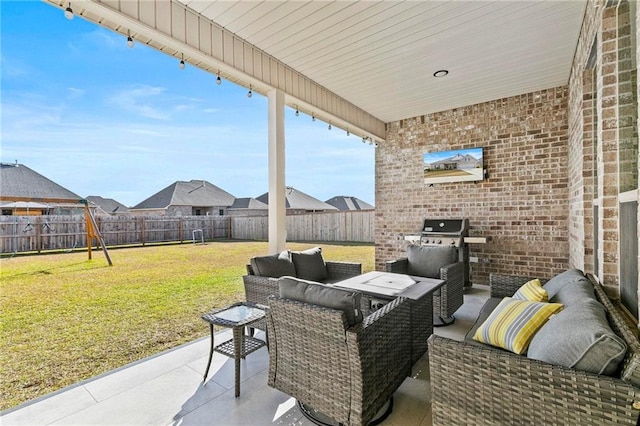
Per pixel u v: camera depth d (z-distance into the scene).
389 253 5.92
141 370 2.30
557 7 2.63
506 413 1.20
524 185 4.63
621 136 1.89
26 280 5.18
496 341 1.71
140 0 2.41
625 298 1.80
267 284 2.79
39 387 2.12
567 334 1.21
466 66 3.72
